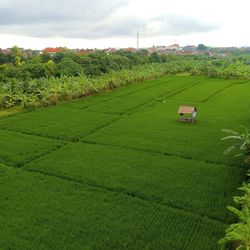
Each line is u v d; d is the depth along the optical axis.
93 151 26.45
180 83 65.88
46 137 30.47
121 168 22.91
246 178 21.00
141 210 17.50
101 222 16.42
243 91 54.91
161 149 26.62
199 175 21.59
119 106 44.00
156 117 37.91
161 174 21.83
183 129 32.41
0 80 60.06
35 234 15.53
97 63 81.19
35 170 22.92
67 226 16.11
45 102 43.66
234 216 16.59
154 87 60.94
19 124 34.50
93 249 14.43
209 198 18.55
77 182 21.02
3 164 24.16
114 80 59.50
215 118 36.66
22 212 17.41
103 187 20.23
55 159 24.77
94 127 33.50
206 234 15.30
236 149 25.94
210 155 25.08
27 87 45.47
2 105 43.00
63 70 71.94
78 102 46.53
